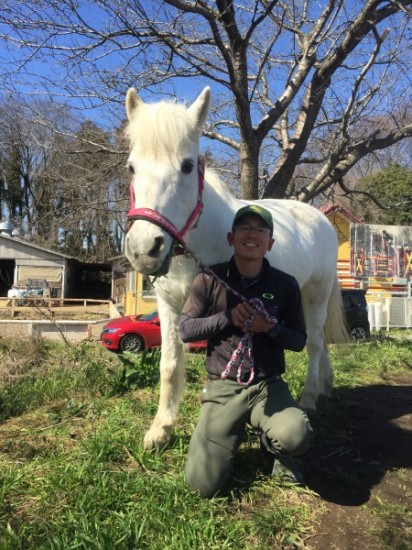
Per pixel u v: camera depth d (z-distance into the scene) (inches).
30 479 98.3
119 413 136.6
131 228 87.0
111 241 1348.4
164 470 104.6
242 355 95.8
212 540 81.1
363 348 283.9
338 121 328.5
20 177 1200.2
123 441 115.4
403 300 608.1
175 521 84.7
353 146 320.5
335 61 300.8
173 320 118.2
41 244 1130.0
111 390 160.1
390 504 96.7
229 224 115.2
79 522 82.4
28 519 85.0
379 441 132.4
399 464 117.0
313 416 150.3
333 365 234.1
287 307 100.8
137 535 79.8
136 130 92.3
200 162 104.1
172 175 89.4
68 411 141.2
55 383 169.5
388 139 327.0
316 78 311.7
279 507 92.6
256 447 117.6
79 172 350.6
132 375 165.8
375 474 111.0
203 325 93.5
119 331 421.1
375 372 227.5
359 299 446.0
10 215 1315.2
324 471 110.8
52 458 107.2
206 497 93.7
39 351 235.6
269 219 93.9
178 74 308.0
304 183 570.9
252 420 97.9
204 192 109.8
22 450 113.3
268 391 97.3
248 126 289.6
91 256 1391.5
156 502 89.9
